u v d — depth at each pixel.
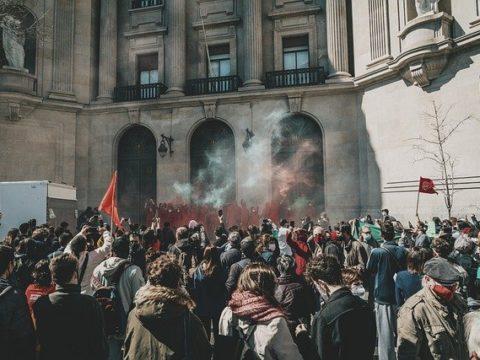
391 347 5.81
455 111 16.33
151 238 7.51
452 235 9.05
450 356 3.34
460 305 3.57
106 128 24.92
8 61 23.12
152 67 25.89
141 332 2.91
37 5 24.16
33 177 23.08
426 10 17.16
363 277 7.19
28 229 10.07
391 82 19.23
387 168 19.28
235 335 3.13
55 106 23.91
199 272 6.43
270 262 6.69
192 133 23.89
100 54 25.38
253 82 22.75
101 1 25.89
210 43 24.83
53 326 3.19
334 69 21.89
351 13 22.78
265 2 24.25
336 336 3.02
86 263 6.09
